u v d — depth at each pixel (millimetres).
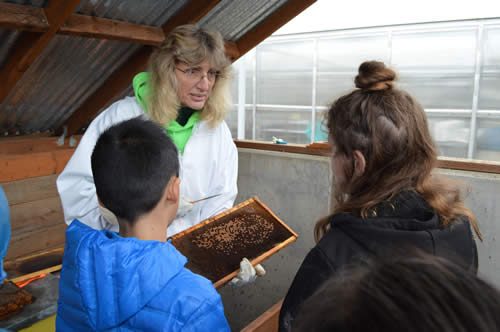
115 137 880
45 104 2922
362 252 762
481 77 4215
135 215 864
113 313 735
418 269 353
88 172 1513
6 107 2779
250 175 3014
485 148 4297
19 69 2229
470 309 314
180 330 733
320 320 352
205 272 1390
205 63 1504
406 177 814
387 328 309
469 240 834
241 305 3201
